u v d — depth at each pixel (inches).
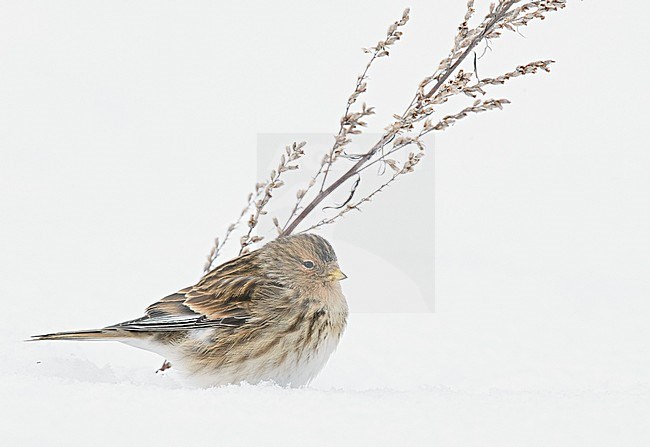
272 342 334.3
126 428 253.8
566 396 282.7
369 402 273.9
